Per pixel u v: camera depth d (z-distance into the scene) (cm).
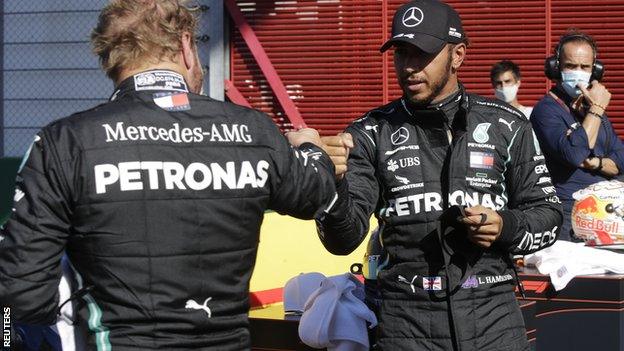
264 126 389
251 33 1454
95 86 1508
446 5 494
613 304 605
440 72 484
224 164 373
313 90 1452
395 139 494
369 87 1438
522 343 495
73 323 373
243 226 376
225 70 1463
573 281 612
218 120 379
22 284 348
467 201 486
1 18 1537
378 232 552
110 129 362
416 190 488
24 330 415
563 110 820
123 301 357
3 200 1323
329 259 763
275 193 388
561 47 819
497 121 495
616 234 677
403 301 489
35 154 356
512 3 1405
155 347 358
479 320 482
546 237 494
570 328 614
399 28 485
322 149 418
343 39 1440
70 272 369
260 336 568
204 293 367
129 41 377
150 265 359
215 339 369
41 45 1523
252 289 684
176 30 383
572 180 810
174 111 373
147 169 361
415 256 487
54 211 352
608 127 839
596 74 824
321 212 410
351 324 528
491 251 489
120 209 357
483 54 1416
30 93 1529
